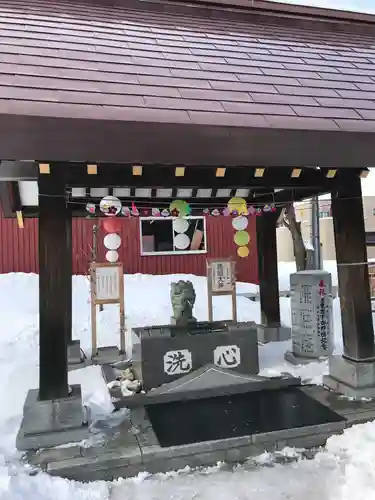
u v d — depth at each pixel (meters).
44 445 3.65
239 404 4.51
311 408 4.32
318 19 6.82
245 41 5.40
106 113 3.13
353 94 4.27
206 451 3.61
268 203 6.43
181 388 4.74
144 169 4.30
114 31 4.83
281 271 17.48
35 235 12.52
